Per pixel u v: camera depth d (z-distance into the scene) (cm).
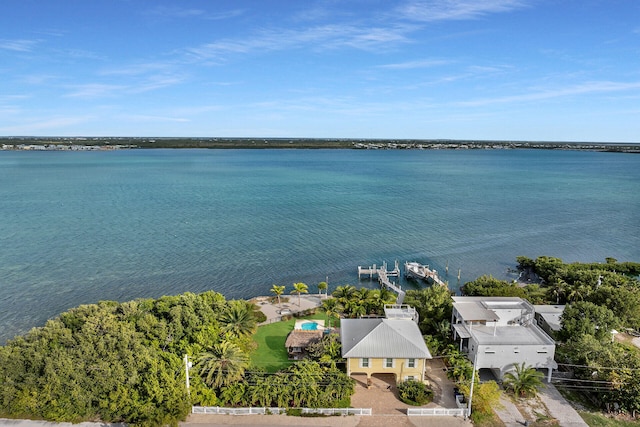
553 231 11538
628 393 3775
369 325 4538
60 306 6612
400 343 4225
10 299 6794
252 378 4059
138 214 12619
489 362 4312
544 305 5922
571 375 4384
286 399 3869
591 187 19388
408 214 13188
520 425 3688
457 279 8150
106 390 3722
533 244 10369
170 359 4025
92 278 7694
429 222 12250
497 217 13038
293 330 5203
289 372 4134
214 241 10006
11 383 3728
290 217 12562
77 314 4644
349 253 9388
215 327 4803
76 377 3741
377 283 7831
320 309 6138
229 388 3941
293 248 9612
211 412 3834
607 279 6525
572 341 4591
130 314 4716
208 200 15112
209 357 4122
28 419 3684
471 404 3841
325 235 10700
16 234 10281
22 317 6250
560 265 7919
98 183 18800
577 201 15788
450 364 4444
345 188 18388
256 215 12756
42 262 8431
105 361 3856
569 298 6172
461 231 11350
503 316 4859
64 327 4391
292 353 4828
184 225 11425
